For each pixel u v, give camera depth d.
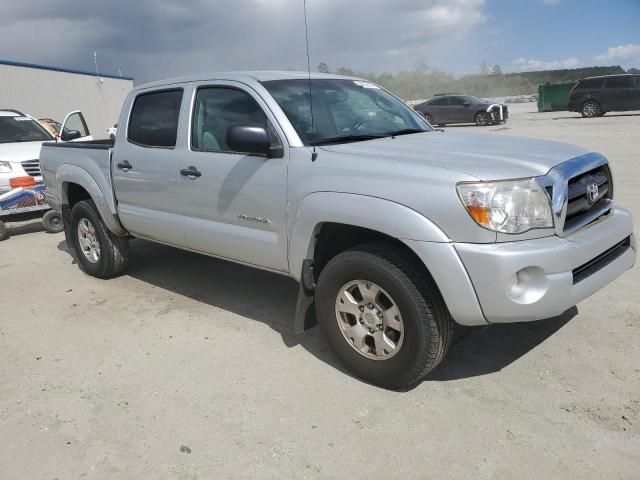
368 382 3.45
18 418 3.28
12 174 7.96
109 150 5.17
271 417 3.16
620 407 3.04
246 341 4.12
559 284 2.91
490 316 2.91
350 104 4.25
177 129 4.44
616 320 4.05
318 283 3.53
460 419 3.03
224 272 5.73
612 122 19.95
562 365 3.50
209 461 2.83
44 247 7.40
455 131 4.51
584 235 3.14
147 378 3.66
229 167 3.98
